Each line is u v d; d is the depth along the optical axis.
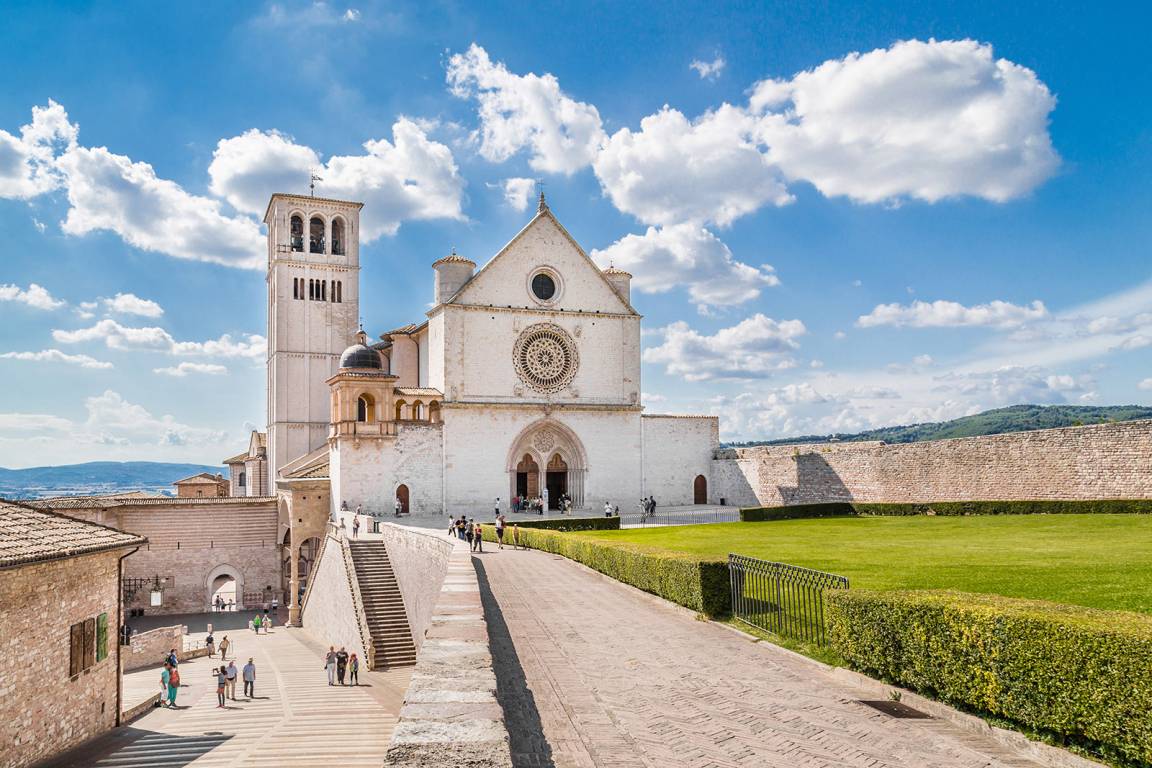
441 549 34.78
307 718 28.59
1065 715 10.12
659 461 75.81
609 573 29.66
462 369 67.44
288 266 89.94
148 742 23.84
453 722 7.13
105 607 24.69
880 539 37.06
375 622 41.50
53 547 21.11
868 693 13.39
